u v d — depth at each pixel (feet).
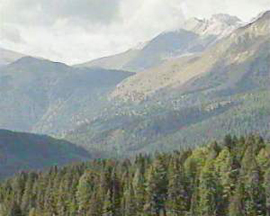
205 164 572.51
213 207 550.36
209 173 559.79
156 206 585.63
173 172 581.94
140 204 592.19
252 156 550.77
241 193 535.60
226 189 553.64
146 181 593.83
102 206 612.70
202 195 555.28
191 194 576.20
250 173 542.16
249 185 538.88
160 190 588.09
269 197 532.73
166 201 581.53
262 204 535.19
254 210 532.32
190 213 560.20
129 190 601.21
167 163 605.73
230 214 533.96
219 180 558.15
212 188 555.28
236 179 555.28
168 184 583.17
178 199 574.15
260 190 537.65
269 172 536.01
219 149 612.70
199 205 558.15
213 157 580.30
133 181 604.90
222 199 553.23
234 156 575.79
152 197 586.45
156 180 588.50
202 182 558.97
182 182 578.66
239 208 531.50
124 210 601.21
